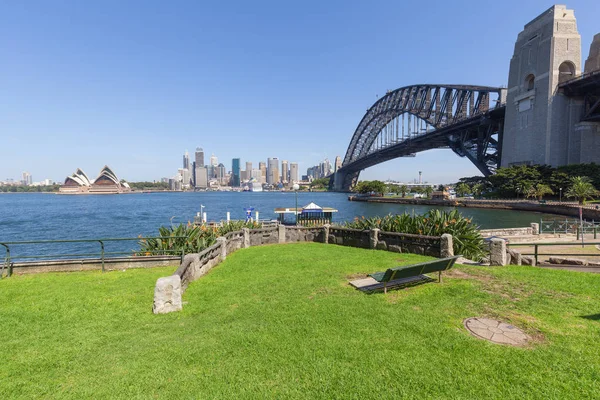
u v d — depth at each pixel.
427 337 5.29
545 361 4.53
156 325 6.19
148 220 63.88
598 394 3.82
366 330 5.57
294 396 3.91
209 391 4.04
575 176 64.00
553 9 70.75
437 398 3.82
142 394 4.02
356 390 3.99
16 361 4.89
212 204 121.19
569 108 70.25
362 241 14.95
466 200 85.81
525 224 48.62
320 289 8.05
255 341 5.26
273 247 15.69
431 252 12.09
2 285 9.18
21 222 60.81
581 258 13.56
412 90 132.88
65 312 6.95
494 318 6.05
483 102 102.06
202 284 8.98
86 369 4.63
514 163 80.44
